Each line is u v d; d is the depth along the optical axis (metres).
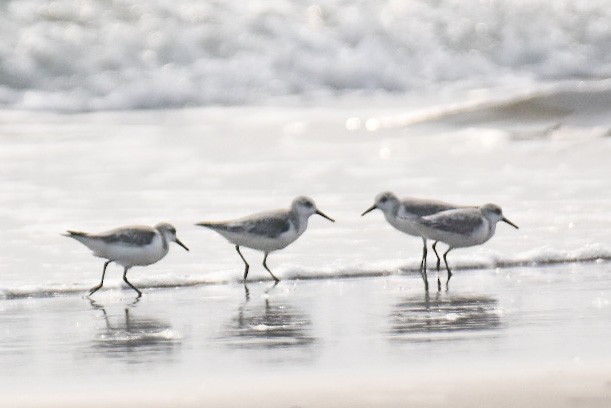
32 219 15.80
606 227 14.93
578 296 11.32
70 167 20.14
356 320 10.33
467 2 33.56
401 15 32.56
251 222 12.72
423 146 22.03
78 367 8.59
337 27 31.70
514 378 7.80
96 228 15.12
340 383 7.82
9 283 12.45
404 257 13.67
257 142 23.02
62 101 27.91
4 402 7.51
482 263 13.39
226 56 30.09
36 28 29.47
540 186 17.86
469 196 17.08
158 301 11.66
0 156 21.23
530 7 33.91
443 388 7.60
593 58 32.91
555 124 23.09
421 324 10.05
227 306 11.27
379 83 30.67
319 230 15.14
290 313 10.79
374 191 17.80
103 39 29.66
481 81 31.52
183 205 16.69
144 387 7.87
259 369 8.34
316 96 29.92
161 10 30.84
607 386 7.53
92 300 11.80
